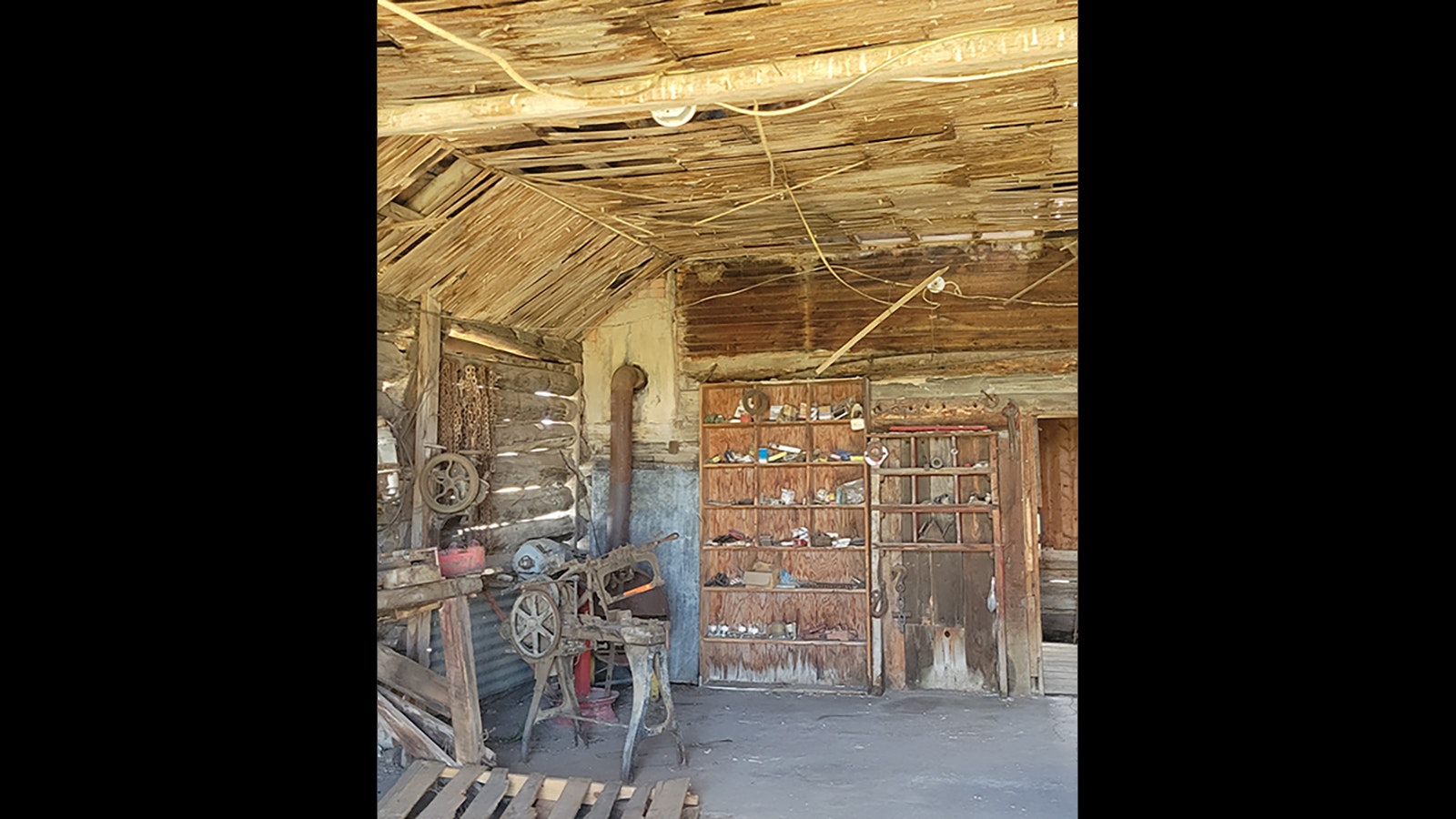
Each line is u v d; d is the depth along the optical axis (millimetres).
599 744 6500
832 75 3809
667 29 3645
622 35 3693
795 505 8055
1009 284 7828
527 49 3816
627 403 8445
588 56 3875
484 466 7156
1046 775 5844
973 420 7883
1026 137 5062
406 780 5203
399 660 5562
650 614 7586
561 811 5027
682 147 5215
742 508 8273
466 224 6020
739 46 3797
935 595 7961
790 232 7395
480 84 4172
